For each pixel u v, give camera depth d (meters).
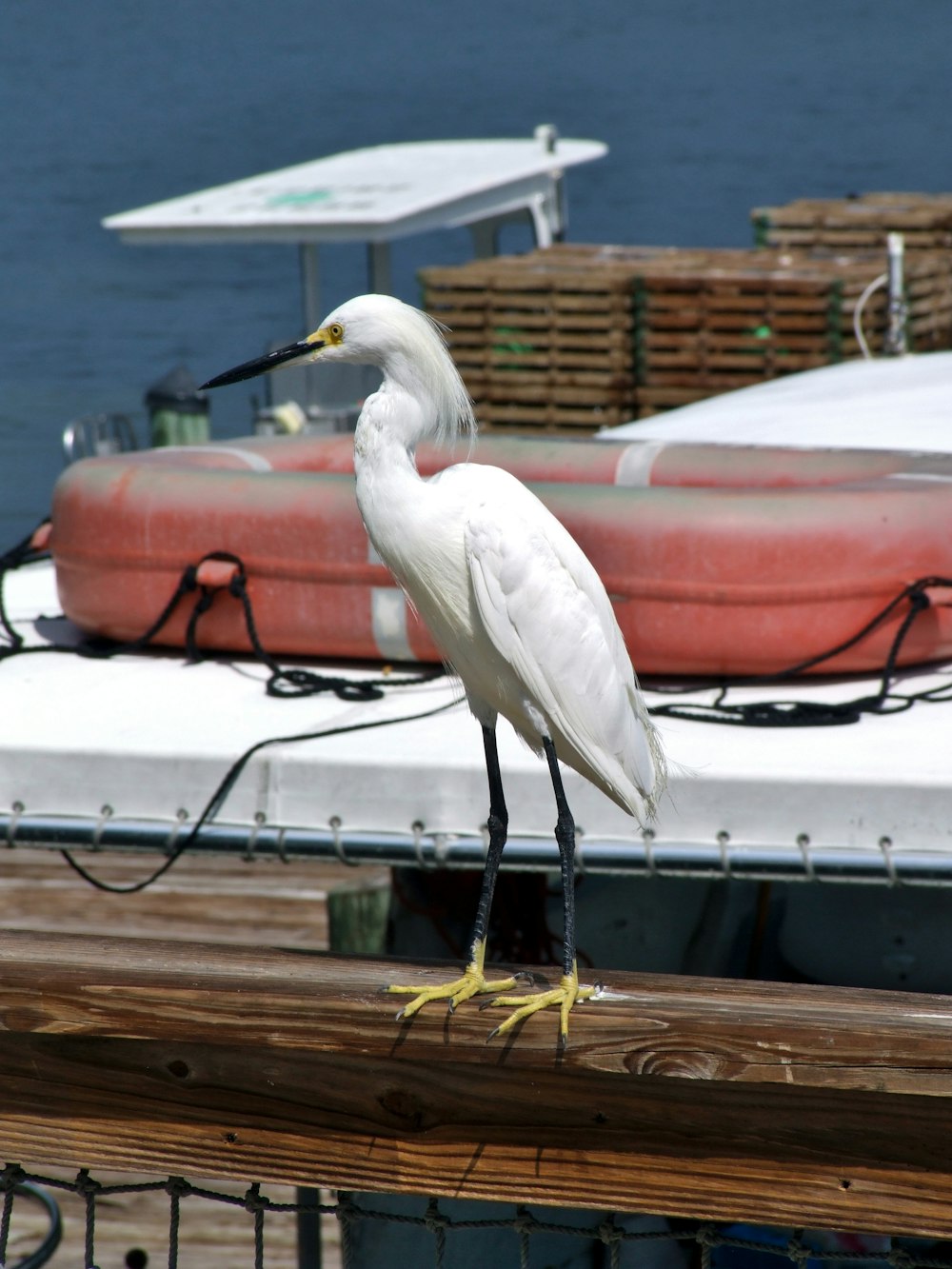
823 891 8.27
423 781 6.70
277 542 8.39
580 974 4.28
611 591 7.97
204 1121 4.28
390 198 19.64
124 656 8.95
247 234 18.84
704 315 18.02
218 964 4.31
